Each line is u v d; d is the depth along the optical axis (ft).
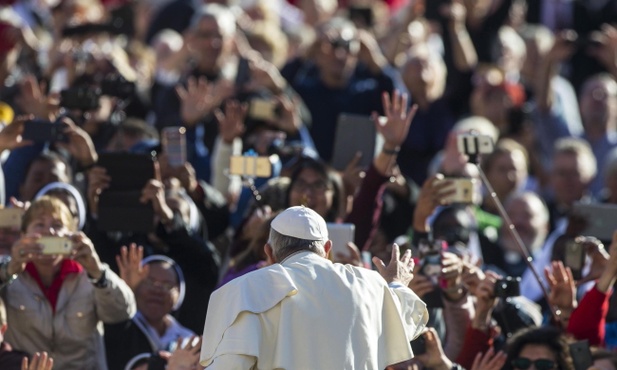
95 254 104.99
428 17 177.27
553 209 158.30
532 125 170.09
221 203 126.11
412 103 159.22
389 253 115.65
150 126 139.33
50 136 117.50
